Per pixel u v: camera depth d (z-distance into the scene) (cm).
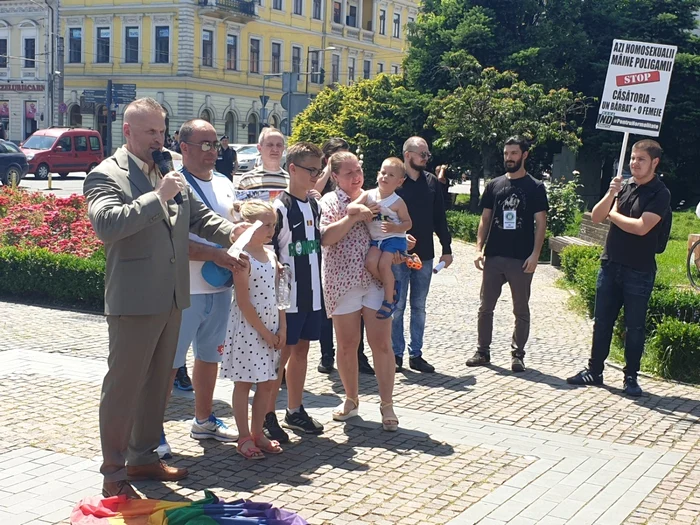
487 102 2298
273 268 547
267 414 582
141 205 434
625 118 754
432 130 2633
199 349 573
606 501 491
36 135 3694
